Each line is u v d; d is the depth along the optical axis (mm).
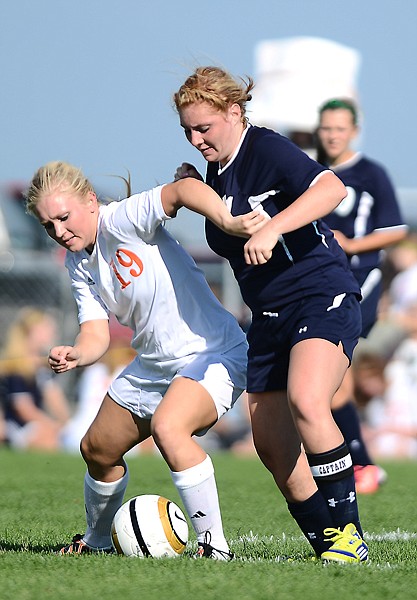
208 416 16453
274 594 13211
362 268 27797
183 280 17234
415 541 19391
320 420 15445
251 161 16406
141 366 17578
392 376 46219
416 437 46094
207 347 17156
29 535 19953
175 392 16312
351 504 16062
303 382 15539
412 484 30359
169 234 17516
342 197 15844
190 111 16203
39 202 16766
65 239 16938
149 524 16344
